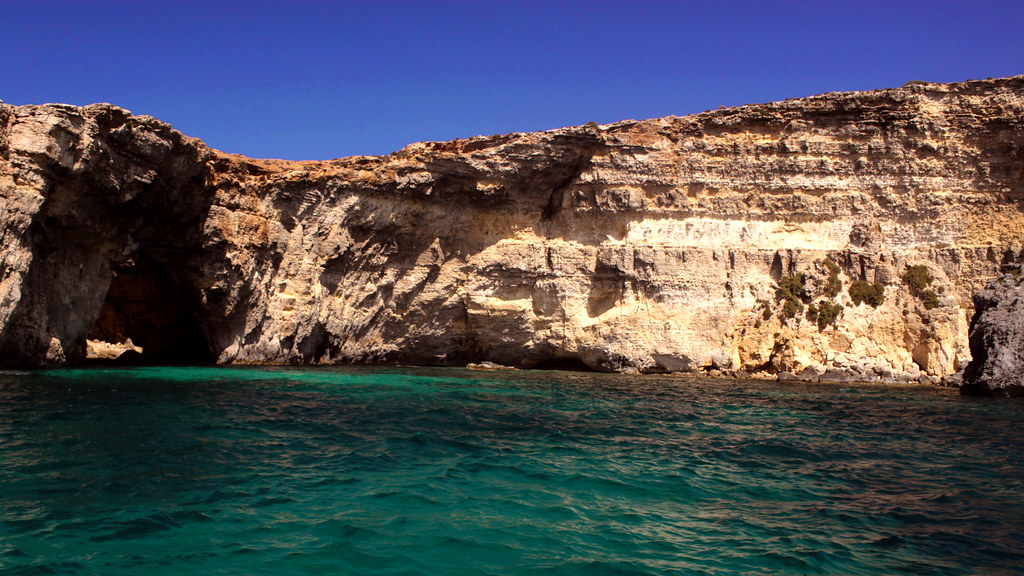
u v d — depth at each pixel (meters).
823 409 28.44
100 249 36.16
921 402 31.64
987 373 34.62
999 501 14.49
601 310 47.22
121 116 32.12
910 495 14.87
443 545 11.11
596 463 16.97
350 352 46.22
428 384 34.31
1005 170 46.03
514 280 47.25
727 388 36.78
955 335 43.41
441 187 44.88
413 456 16.98
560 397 30.50
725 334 45.03
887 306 44.66
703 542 11.67
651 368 45.44
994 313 36.09
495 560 10.61
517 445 18.84
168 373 34.44
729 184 47.03
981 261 44.91
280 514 12.29
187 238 38.34
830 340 44.00
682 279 45.59
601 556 10.89
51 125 29.64
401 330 47.84
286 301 42.47
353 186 42.84
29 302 32.19
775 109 46.91
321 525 11.77
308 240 42.84
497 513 12.77
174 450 16.56
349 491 13.79
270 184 41.41
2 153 29.25
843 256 45.72
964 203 46.31
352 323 45.53
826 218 46.91
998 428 23.91
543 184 46.75
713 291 45.66
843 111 46.88
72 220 32.94
